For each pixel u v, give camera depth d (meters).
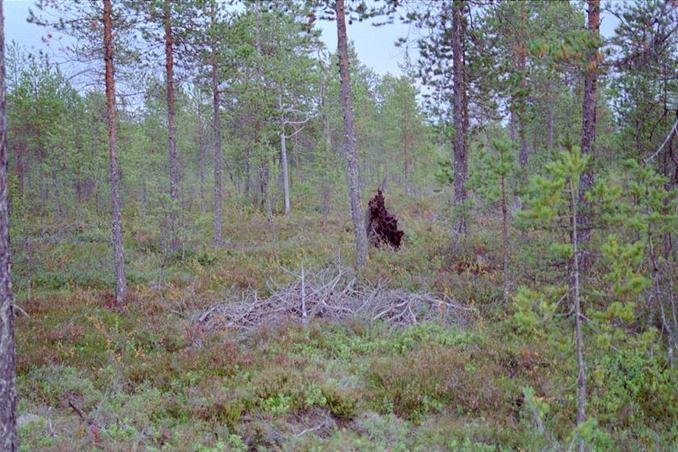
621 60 8.48
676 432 6.84
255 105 26.20
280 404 7.43
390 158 43.78
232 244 21.22
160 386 8.37
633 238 7.89
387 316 11.35
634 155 12.06
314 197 33.62
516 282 12.46
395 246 17.31
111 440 6.48
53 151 28.94
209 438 6.60
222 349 9.59
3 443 4.81
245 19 20.03
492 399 7.61
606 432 6.68
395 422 7.09
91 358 9.49
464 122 16.58
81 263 17.62
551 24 9.85
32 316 11.94
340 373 8.57
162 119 34.50
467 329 10.47
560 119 22.62
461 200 15.30
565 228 6.62
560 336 6.46
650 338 6.21
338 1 14.47
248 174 33.44
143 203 29.45
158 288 14.17
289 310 11.66
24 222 15.73
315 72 30.28
